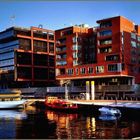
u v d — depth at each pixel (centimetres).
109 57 10000
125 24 9981
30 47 15300
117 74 9606
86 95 9475
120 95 9631
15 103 9769
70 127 5488
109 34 10012
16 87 15012
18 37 14888
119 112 6900
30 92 13200
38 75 15388
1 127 5559
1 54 15938
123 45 9769
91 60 11431
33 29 15475
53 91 11906
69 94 11125
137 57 10506
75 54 11281
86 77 10562
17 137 4612
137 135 4684
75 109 8031
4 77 15475
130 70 10006
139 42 10744
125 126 5531
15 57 14688
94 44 11400
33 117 7181
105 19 10169
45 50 15938
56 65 11944
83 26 12631
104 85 10150
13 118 6988
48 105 9206
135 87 9231
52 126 5634
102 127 5434
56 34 12206
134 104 7006
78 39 11375
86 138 4472
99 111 7288
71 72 11194
